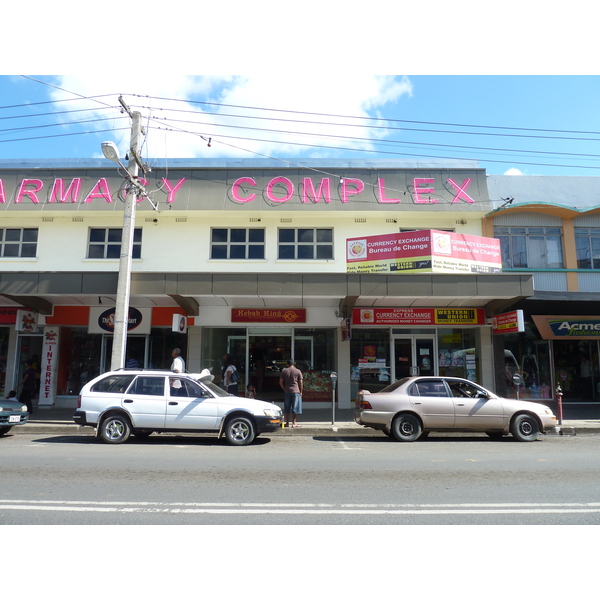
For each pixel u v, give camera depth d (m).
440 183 16.97
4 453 9.30
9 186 16.81
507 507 5.93
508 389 16.94
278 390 16.72
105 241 16.91
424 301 15.99
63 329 17.06
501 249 16.86
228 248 16.81
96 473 7.55
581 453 9.67
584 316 16.23
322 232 16.97
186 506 5.87
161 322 16.62
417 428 11.27
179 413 10.58
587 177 18.27
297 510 5.76
